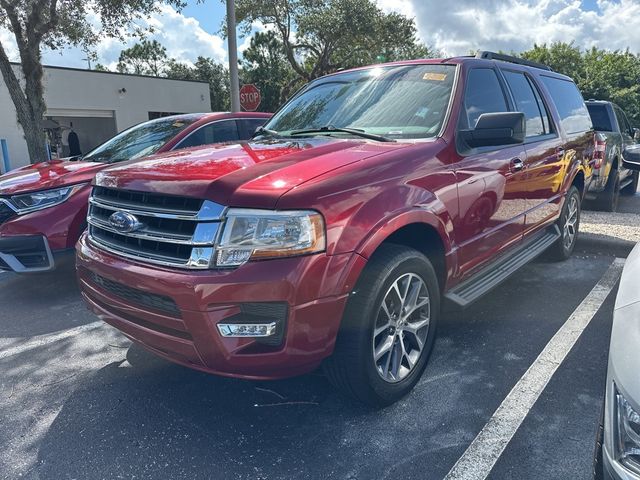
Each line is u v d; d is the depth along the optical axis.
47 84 21.95
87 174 4.98
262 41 35.16
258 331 2.34
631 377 1.60
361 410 2.93
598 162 7.80
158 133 6.08
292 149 3.02
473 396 3.04
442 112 3.39
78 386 3.32
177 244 2.48
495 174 3.65
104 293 2.87
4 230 4.64
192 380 3.34
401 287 2.88
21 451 2.67
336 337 2.55
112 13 12.73
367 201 2.59
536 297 4.61
